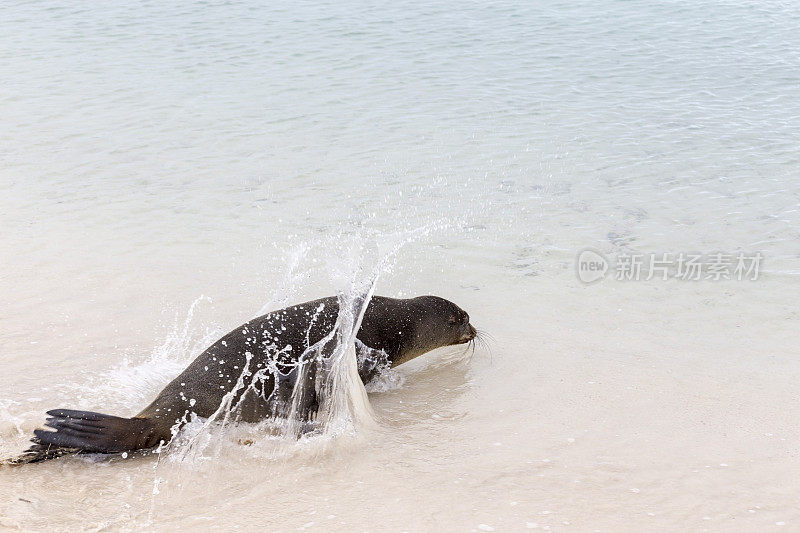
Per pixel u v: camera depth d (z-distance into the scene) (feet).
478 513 14.51
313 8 73.51
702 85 50.19
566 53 58.59
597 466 16.38
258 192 34.40
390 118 44.75
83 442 16.47
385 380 21.20
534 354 22.20
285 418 18.16
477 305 25.14
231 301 24.99
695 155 37.88
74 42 62.59
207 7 74.13
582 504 14.83
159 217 31.71
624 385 20.22
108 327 23.03
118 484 15.60
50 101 47.93
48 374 20.10
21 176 36.01
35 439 16.33
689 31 63.77
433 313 21.83
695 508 14.67
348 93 49.73
